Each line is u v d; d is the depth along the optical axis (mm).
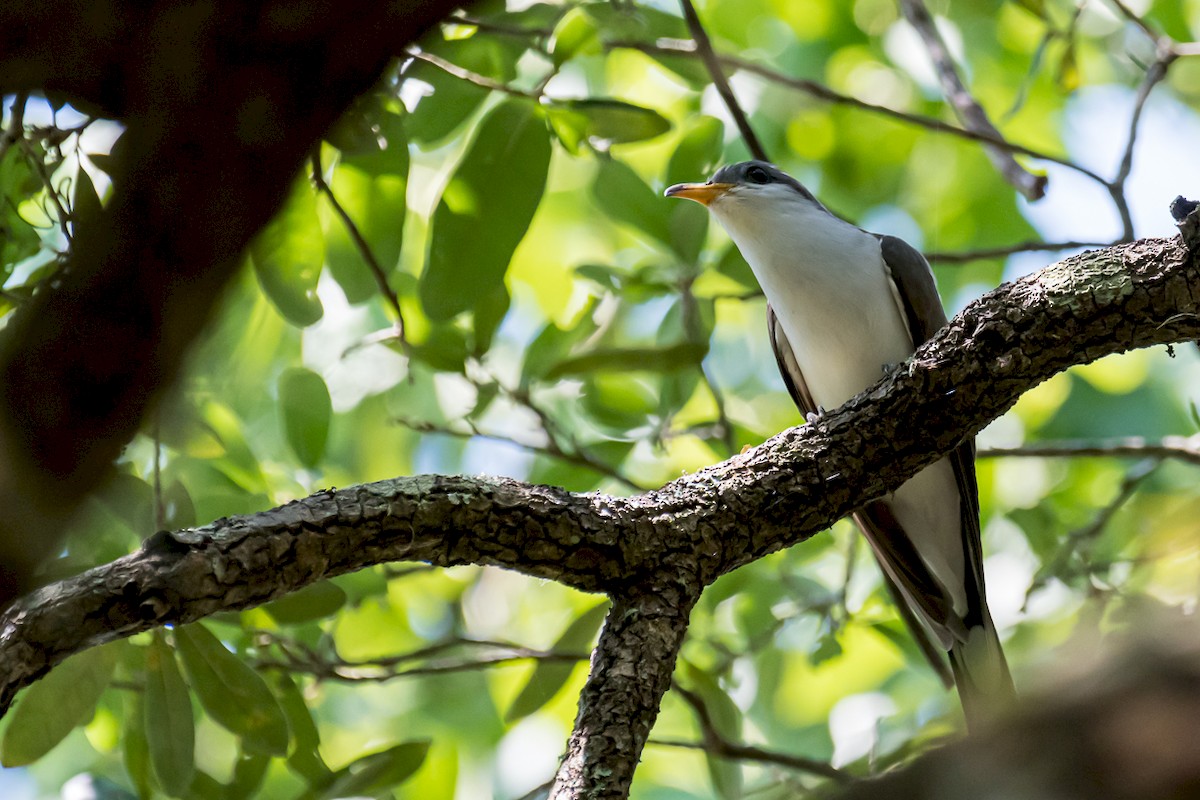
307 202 7211
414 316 9359
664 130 7352
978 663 8375
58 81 2959
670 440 9750
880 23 13258
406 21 2900
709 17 12977
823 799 2400
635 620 5703
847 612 9641
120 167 2875
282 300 7336
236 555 4824
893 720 9531
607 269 9328
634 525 5855
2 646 4336
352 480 11852
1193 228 5688
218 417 8211
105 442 2969
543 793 8547
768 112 13273
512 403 9281
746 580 9875
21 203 6926
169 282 2871
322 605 7336
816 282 8766
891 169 13547
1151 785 2004
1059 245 9336
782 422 11984
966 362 6133
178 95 2797
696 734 12250
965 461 8383
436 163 10617
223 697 6496
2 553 3004
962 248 13898
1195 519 5047
